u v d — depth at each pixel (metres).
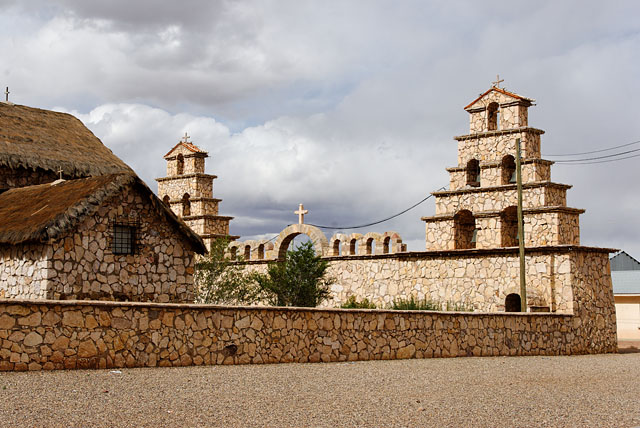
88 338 18.52
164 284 27.58
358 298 43.44
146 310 19.59
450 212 40.91
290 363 22.14
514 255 37.00
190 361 20.31
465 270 38.81
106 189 25.83
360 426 13.37
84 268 25.48
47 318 17.91
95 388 15.46
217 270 39.19
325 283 42.41
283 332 22.31
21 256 25.52
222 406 14.38
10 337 17.33
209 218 52.09
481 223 39.44
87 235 25.69
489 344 28.69
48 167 32.72
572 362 28.25
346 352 23.75
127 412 13.34
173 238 28.05
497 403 16.42
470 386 18.92
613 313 37.56
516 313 30.36
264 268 48.97
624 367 26.97
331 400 15.68
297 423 13.34
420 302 38.78
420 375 20.61
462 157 40.91
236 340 21.28
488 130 40.25
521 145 38.72
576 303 35.06
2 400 13.66
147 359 19.50
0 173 31.73
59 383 15.80
